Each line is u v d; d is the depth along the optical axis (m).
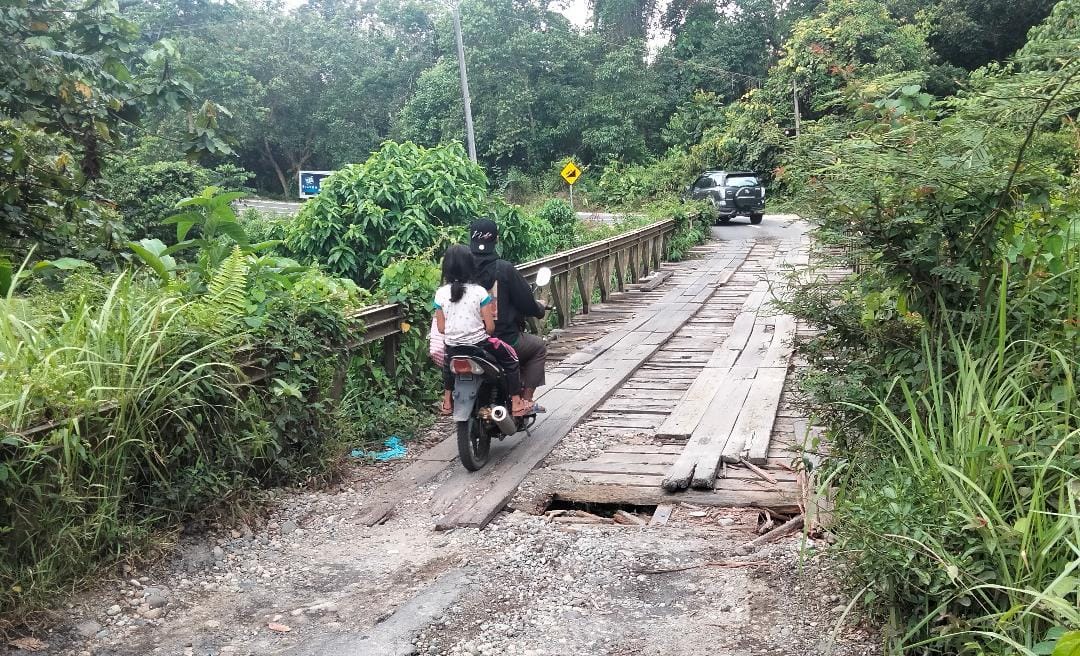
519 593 3.90
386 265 11.55
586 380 8.01
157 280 5.97
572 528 4.70
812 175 3.81
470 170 12.93
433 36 54.53
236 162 54.91
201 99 9.09
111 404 4.06
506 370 5.71
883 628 3.26
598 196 39.91
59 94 7.74
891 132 3.72
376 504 5.02
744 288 14.66
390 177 11.93
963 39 35.31
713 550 4.30
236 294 5.09
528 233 14.10
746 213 28.25
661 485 5.22
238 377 4.80
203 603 3.86
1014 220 3.73
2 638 3.42
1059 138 3.59
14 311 4.52
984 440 3.18
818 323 4.09
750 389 7.41
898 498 3.07
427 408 7.12
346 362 6.04
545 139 44.28
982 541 2.91
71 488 3.73
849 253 3.90
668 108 46.81
